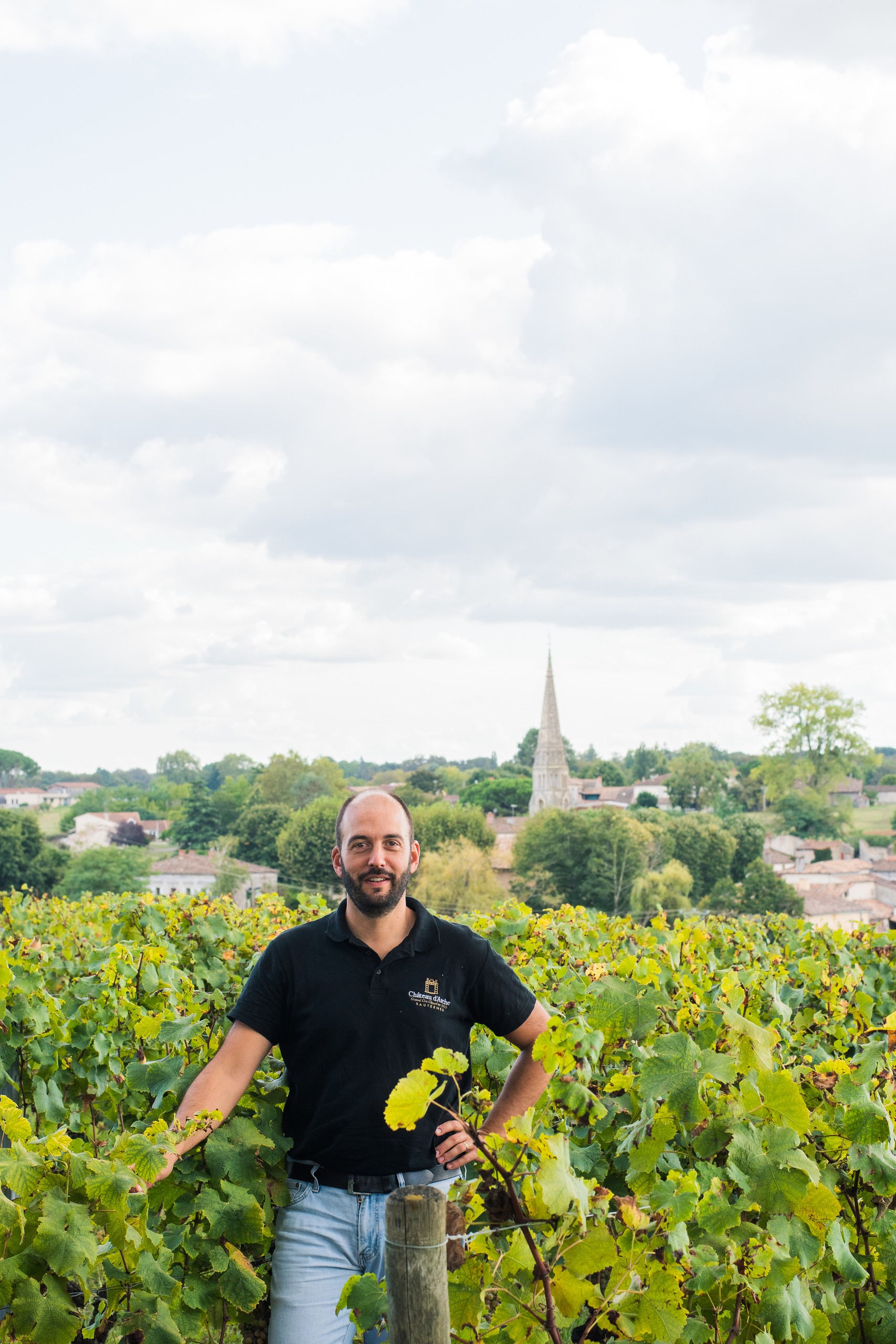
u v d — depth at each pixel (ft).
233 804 402.72
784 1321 7.15
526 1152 7.16
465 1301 6.76
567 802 452.76
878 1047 9.30
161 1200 8.69
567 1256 6.71
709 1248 7.34
